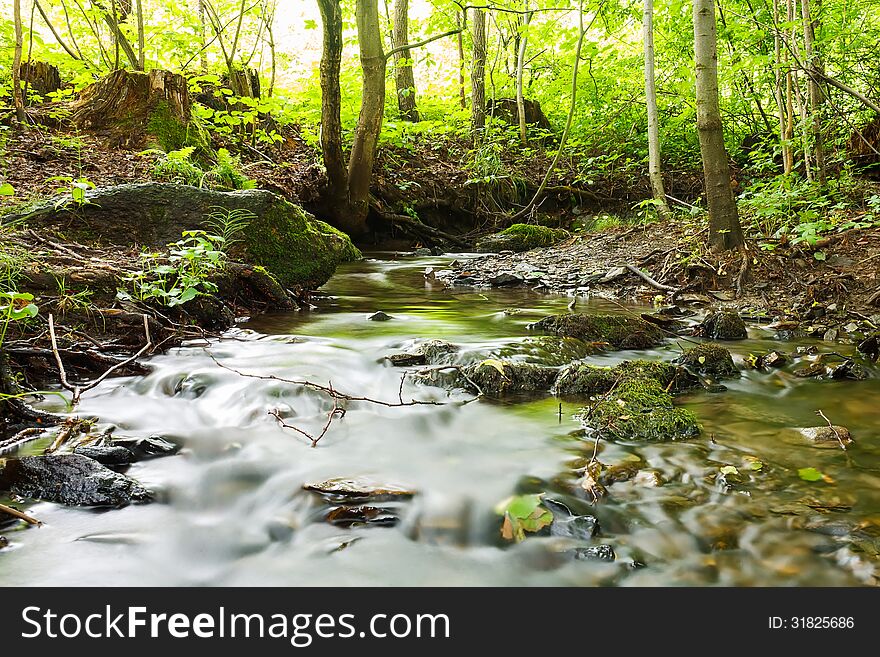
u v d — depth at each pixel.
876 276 6.09
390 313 6.12
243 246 6.23
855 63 9.73
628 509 2.51
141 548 2.30
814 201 7.61
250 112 11.34
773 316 5.82
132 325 4.57
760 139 12.62
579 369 3.94
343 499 2.59
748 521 2.42
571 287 7.71
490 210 12.86
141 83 9.90
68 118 9.95
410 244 11.91
